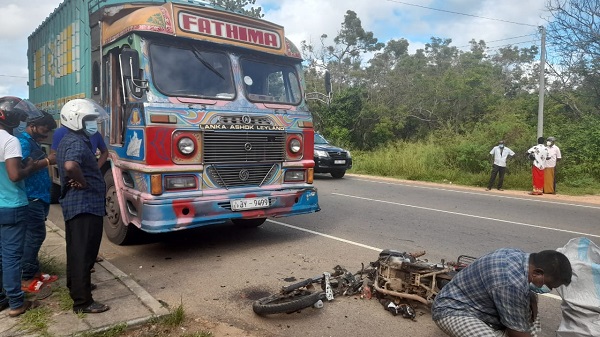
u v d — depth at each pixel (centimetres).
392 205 1042
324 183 1507
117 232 632
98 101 668
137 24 551
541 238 738
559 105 2127
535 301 298
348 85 3462
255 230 748
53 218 824
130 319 379
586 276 312
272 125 620
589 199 1235
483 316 294
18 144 370
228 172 579
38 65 1059
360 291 468
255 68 645
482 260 296
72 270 383
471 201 1146
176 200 527
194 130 551
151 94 546
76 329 358
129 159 562
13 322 369
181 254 603
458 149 1848
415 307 431
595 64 1897
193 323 394
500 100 2658
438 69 3825
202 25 593
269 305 400
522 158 1689
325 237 705
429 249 650
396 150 2259
